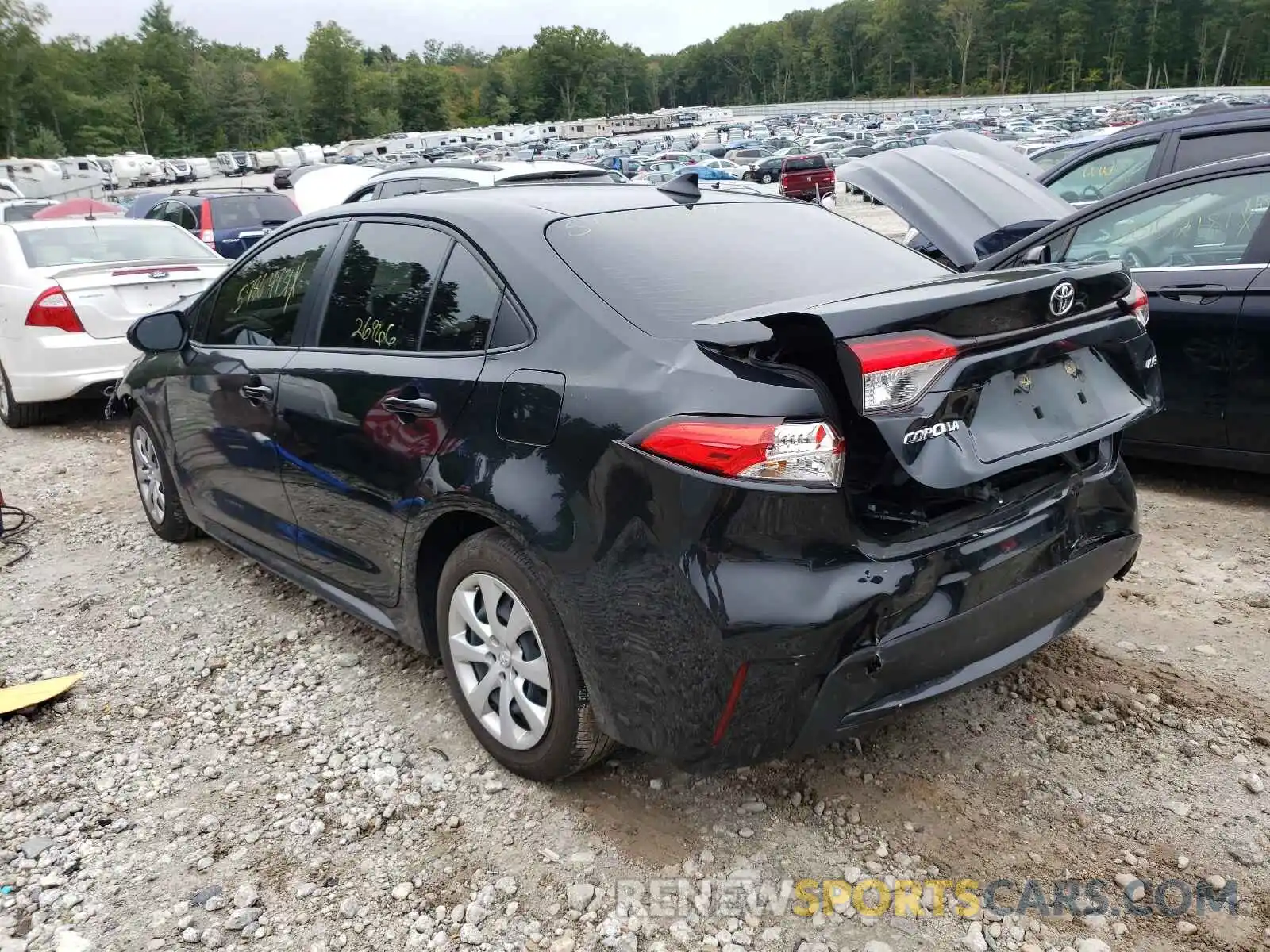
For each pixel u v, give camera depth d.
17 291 7.47
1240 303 4.71
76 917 2.50
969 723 3.20
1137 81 133.25
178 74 129.00
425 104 153.75
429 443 2.94
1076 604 2.98
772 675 2.29
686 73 186.38
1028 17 140.75
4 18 101.94
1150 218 5.14
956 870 2.56
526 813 2.83
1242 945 2.31
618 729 2.57
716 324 2.43
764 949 2.34
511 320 2.82
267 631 4.07
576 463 2.51
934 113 94.94
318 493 3.49
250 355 3.86
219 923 2.47
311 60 141.00
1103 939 2.33
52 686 3.60
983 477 2.35
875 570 2.32
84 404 8.59
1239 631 3.74
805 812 2.80
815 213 3.68
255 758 3.17
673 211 3.30
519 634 2.81
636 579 2.41
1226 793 2.83
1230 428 4.86
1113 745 3.06
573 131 112.31
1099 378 2.83
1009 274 2.64
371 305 3.34
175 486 4.78
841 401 2.32
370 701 3.48
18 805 2.96
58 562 4.96
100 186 48.22
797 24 176.25
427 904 2.52
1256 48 122.25
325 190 12.97
